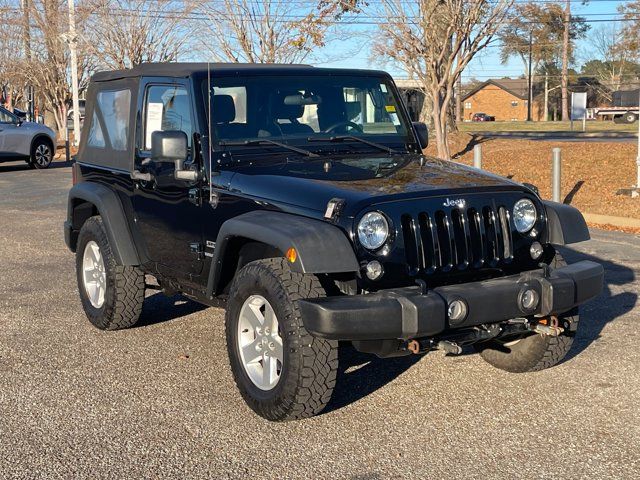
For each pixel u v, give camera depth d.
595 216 12.60
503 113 114.56
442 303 4.46
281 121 5.80
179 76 5.83
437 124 18.59
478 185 4.99
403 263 4.70
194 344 6.47
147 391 5.41
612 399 5.21
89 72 34.16
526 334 5.37
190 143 5.66
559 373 5.71
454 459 4.36
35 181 20.27
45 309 7.57
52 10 31.84
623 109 45.50
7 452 4.47
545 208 5.29
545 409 5.05
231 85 5.73
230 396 5.33
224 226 5.04
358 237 4.57
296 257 4.43
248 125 5.70
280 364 4.82
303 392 4.61
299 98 5.92
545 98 100.56
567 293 4.84
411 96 19.53
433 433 4.71
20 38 34.56
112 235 6.43
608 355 6.08
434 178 5.15
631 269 9.06
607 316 7.16
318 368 4.59
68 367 5.90
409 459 4.36
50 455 4.43
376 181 5.04
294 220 4.71
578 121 77.88
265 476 4.18
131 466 4.30
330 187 4.86
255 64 6.13
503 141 22.95
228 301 5.11
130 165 6.38
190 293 6.03
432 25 17.94
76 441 4.62
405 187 4.87
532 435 4.67
